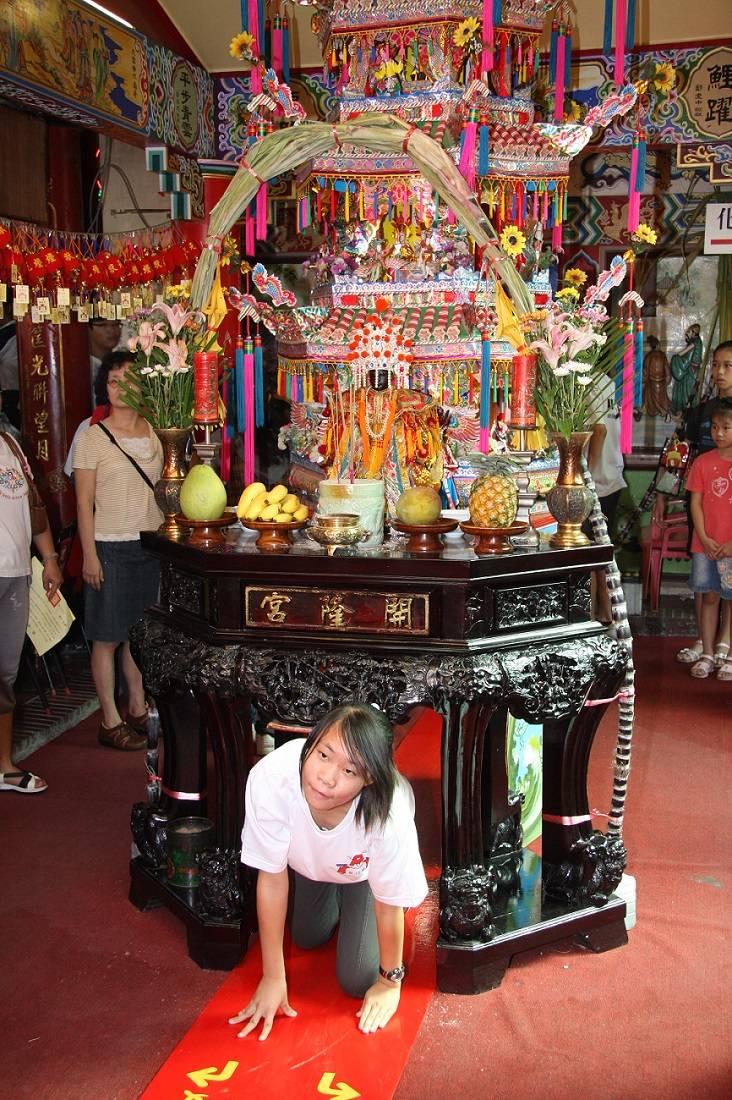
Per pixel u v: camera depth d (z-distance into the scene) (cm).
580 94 441
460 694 239
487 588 247
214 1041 228
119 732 408
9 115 485
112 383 393
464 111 277
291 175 496
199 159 479
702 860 313
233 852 256
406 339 295
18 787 364
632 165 298
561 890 272
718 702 457
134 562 398
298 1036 230
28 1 359
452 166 266
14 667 355
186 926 265
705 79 443
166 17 455
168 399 286
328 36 314
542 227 324
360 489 268
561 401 262
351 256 310
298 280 696
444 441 309
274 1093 212
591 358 267
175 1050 225
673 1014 239
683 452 617
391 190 297
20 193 498
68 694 475
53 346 514
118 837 332
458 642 245
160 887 278
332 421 313
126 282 436
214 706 255
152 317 290
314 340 304
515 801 294
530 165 299
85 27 394
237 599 257
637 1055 225
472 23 277
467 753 245
